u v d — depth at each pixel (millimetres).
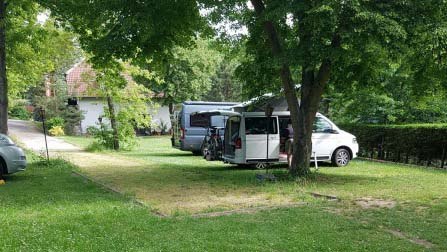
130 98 27297
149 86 44781
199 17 14922
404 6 10820
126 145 27781
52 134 41625
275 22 13578
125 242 6516
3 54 16516
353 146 18047
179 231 7207
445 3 10578
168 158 22250
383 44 10781
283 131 17031
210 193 11539
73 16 16188
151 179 14156
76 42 23625
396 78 18719
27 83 31812
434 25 10539
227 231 7191
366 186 12320
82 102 45938
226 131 17609
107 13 13680
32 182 13242
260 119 16812
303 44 11820
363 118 23234
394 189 11758
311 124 13898
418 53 11930
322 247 6289
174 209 9383
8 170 13664
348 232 7188
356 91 16766
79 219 8141
